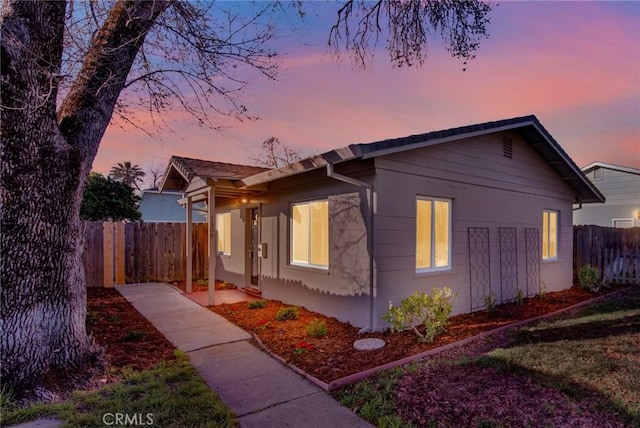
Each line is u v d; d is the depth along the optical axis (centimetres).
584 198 973
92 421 263
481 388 323
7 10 306
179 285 952
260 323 563
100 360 371
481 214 668
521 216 763
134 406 288
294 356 420
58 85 337
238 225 932
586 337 480
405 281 541
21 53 303
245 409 298
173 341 477
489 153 686
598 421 267
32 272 322
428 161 575
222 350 445
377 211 508
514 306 681
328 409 298
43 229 329
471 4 488
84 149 355
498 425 260
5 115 306
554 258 878
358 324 534
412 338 480
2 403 279
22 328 314
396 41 526
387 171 520
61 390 316
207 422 268
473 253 648
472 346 460
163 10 401
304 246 676
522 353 413
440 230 608
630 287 898
